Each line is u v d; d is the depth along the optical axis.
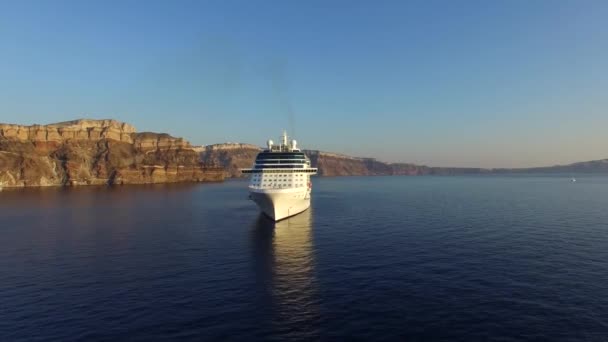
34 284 30.05
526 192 133.25
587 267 33.03
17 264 36.00
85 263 36.22
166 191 147.38
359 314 23.70
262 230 53.78
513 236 47.53
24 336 21.17
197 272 32.94
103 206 88.44
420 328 21.72
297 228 55.16
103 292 28.08
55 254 39.91
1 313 24.33
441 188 173.00
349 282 29.80
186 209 82.38
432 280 30.02
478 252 39.03
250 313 23.97
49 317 23.66
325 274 32.00
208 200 105.25
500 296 26.31
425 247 41.72
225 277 31.47
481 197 112.06
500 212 72.62
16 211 78.00
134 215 71.44
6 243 45.47
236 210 80.38
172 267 34.59
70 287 29.27
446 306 24.73
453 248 41.06
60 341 20.58
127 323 22.69
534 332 21.06
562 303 24.95
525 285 28.53
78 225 59.12
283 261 36.38
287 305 25.23
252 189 58.53
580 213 69.75
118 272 33.19
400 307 24.66
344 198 115.31
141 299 26.55
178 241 46.28
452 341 20.22
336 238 47.44
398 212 74.94
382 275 31.50
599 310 23.77
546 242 43.66
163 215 71.56
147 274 32.50
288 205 59.75
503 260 35.66
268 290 28.16
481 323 22.22
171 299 26.48
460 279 30.17
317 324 22.36
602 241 43.94
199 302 25.86
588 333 20.88
